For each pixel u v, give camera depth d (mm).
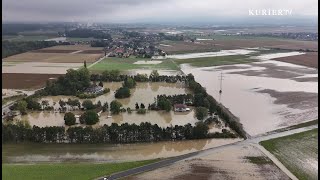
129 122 145000
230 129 137750
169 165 105312
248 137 130500
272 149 118375
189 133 126562
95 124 142000
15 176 97062
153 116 153375
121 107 161500
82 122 142000
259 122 148875
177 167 103875
